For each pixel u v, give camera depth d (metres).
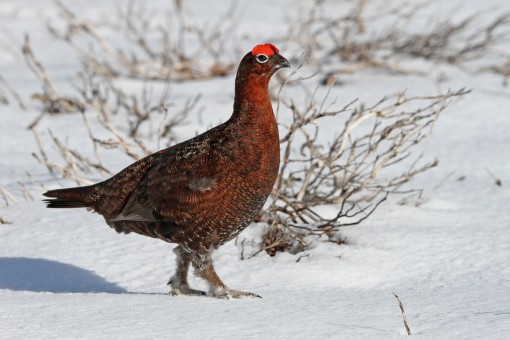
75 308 8.98
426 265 11.05
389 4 30.41
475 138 17.41
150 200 9.73
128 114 18.91
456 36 26.22
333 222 12.07
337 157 13.17
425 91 20.53
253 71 9.45
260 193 9.58
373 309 9.00
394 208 13.16
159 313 8.80
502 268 10.80
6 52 25.52
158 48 25.77
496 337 7.89
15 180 14.82
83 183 14.11
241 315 8.73
